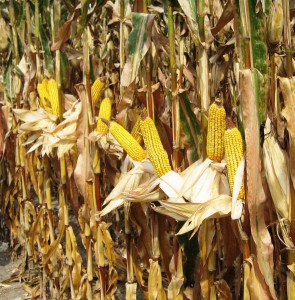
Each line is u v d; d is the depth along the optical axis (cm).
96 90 334
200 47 241
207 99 242
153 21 273
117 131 279
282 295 248
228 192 227
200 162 249
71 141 357
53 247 405
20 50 534
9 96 547
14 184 573
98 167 319
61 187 399
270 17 200
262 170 215
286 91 200
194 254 285
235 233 237
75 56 415
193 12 244
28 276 529
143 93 299
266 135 211
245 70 196
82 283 382
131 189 274
